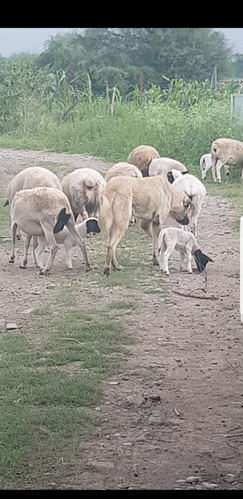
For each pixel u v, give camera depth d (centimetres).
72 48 4931
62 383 707
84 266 1190
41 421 630
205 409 664
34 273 1148
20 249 1312
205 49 5138
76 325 887
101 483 542
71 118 3581
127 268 1170
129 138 2734
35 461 570
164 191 1183
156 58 5028
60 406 664
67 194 1343
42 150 3016
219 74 5212
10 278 1117
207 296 1012
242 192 1925
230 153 2109
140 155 1844
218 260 1225
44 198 1120
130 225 1508
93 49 4994
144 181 1171
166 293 1028
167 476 553
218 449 593
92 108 3359
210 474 555
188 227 1382
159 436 614
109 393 695
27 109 3691
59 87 3944
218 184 2083
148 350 807
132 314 937
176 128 2616
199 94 3291
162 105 3016
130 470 561
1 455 571
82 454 581
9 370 747
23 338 845
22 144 3194
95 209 1339
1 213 1645
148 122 2822
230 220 1559
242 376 737
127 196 1138
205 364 767
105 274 1127
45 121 3606
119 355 792
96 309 957
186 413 656
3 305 984
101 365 760
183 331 870
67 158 2700
